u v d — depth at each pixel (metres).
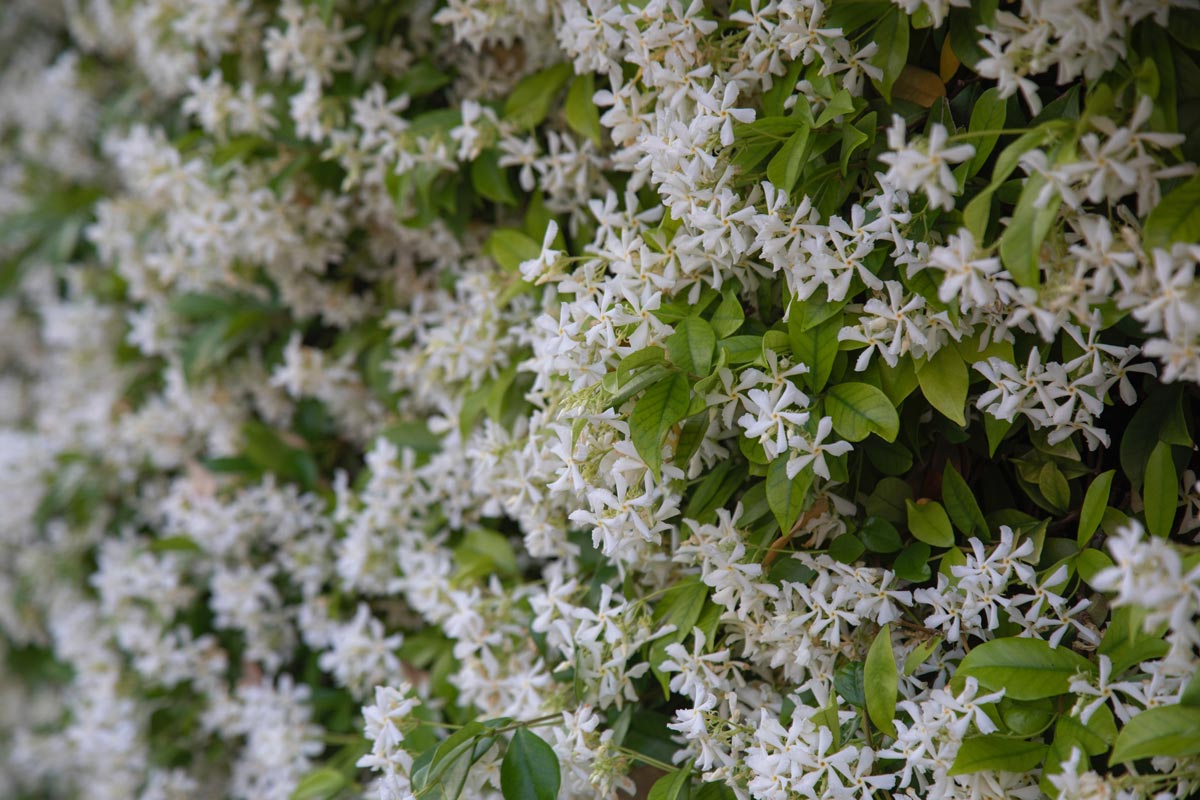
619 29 1.27
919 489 1.27
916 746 1.20
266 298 1.54
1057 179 1.15
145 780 1.64
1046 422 1.21
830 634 1.22
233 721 1.51
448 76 1.41
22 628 2.14
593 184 1.34
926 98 1.24
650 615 1.27
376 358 1.46
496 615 1.33
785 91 1.24
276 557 1.52
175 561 1.59
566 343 1.23
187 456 1.71
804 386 1.22
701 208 1.23
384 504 1.39
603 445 1.23
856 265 1.20
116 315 1.91
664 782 1.24
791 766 1.21
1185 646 1.16
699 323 1.23
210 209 1.44
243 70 1.47
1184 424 1.22
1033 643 1.20
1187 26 1.17
